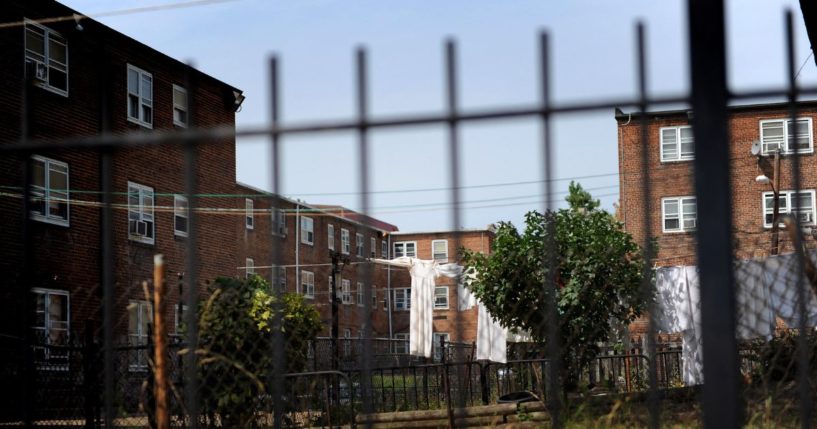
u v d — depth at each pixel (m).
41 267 23.34
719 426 3.65
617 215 39.16
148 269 28.12
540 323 13.51
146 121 29.11
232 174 34.16
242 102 33.66
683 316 12.91
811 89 3.70
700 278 3.73
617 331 14.46
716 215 3.71
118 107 27.77
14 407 9.21
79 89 26.08
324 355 14.09
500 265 14.02
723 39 3.75
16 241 22.62
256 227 45.25
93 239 25.81
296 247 49.62
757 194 37.97
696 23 3.78
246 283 8.48
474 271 14.60
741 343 8.13
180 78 31.16
